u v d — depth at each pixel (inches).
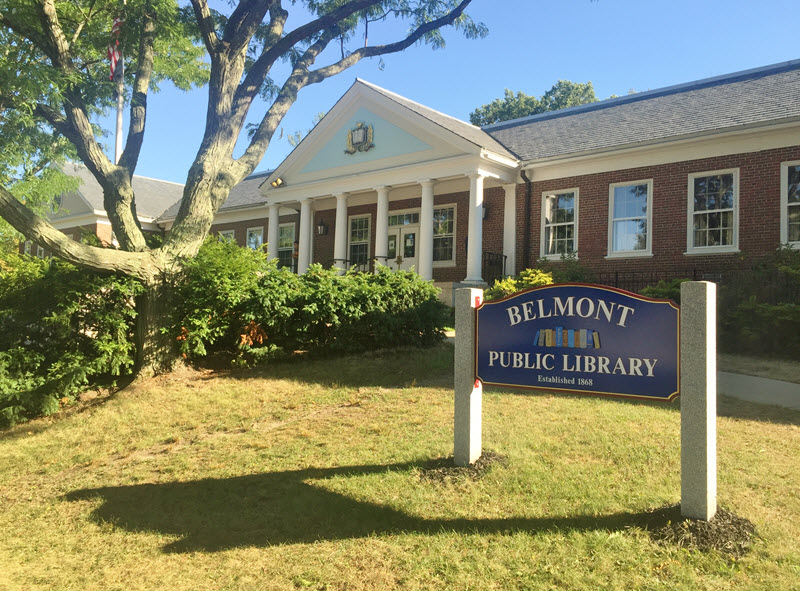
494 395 311.0
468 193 740.7
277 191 848.3
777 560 140.9
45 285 364.2
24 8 397.1
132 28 438.6
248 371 381.7
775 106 543.2
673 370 163.3
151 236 410.0
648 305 168.4
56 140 526.3
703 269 548.7
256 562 158.7
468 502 182.4
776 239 512.1
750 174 528.4
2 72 341.7
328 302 391.2
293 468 223.0
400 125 707.4
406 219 813.9
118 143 430.6
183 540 175.6
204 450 254.7
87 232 417.7
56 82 349.1
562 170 647.1
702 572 136.9
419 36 463.8
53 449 276.1
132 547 174.2
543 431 245.4
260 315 381.7
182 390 343.6
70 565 166.9
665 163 578.9
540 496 183.0
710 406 156.1
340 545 163.3
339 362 390.6
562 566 143.2
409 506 182.1
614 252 609.3
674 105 665.0
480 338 203.6
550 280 553.0
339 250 768.9
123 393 345.1
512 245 680.4
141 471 236.7
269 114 430.9
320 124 786.2
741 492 180.4
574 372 182.1
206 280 378.0
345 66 459.8
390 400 308.5
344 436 256.5
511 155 684.1
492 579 140.4
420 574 145.2
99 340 356.5
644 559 143.2
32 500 218.7
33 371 343.9
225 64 402.9
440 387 332.2
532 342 191.6
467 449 207.0
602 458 213.2
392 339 421.1
